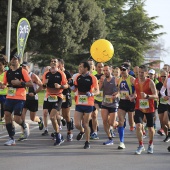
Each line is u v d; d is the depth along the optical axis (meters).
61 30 36.00
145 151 10.42
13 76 10.60
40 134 13.46
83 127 11.78
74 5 37.00
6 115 10.78
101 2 51.94
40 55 43.34
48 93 11.09
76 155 9.67
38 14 35.06
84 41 42.06
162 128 13.02
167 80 10.60
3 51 38.72
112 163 8.77
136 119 9.98
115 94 11.10
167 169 8.27
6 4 33.09
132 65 50.72
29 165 8.38
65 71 12.58
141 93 9.68
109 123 11.34
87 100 10.63
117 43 50.59
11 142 11.01
